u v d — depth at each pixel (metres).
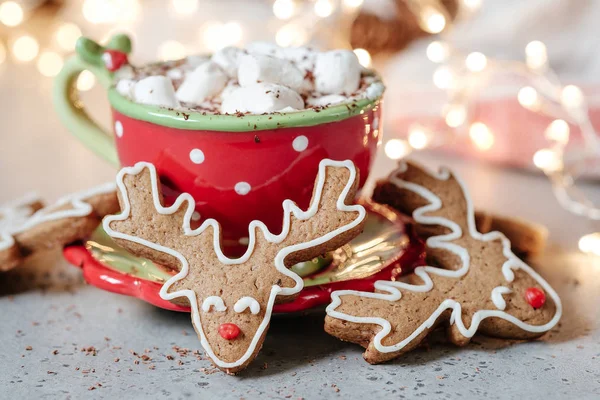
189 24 1.02
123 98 0.48
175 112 0.46
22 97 0.99
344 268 0.50
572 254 0.56
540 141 0.69
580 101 0.66
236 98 0.47
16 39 1.21
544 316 0.47
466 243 0.49
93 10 1.09
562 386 0.45
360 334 0.46
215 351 0.45
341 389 0.44
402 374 0.45
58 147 0.77
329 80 0.49
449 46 0.76
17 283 0.54
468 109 0.72
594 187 0.67
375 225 0.54
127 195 0.47
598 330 0.49
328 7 0.82
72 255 0.51
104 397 0.44
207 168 0.47
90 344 0.48
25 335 0.49
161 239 0.47
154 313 0.51
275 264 0.46
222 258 0.46
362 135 0.48
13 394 0.44
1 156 0.74
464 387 0.45
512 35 0.74
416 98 0.77
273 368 0.46
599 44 0.71
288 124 0.46
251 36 0.95
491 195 0.65
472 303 0.47
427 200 0.51
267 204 0.48
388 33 0.92
